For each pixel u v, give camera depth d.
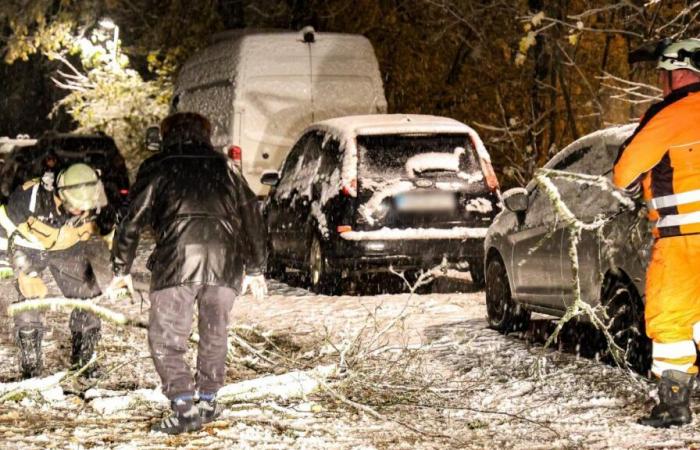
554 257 9.09
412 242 12.31
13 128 34.91
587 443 6.25
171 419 6.40
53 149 16.22
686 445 6.15
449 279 14.35
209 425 6.60
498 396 7.45
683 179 6.36
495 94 20.22
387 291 13.42
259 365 8.40
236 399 7.03
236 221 6.52
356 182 12.38
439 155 12.56
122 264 6.58
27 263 7.65
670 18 15.46
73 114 25.42
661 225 6.47
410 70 21.03
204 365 6.56
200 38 24.50
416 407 7.18
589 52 19.66
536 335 9.96
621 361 8.01
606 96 18.31
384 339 9.78
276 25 23.84
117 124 24.91
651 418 6.57
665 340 6.51
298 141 14.24
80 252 7.81
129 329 9.94
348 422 6.78
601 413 6.92
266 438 6.32
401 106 21.27
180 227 6.35
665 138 6.36
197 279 6.31
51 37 25.66
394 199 12.36
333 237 12.40
